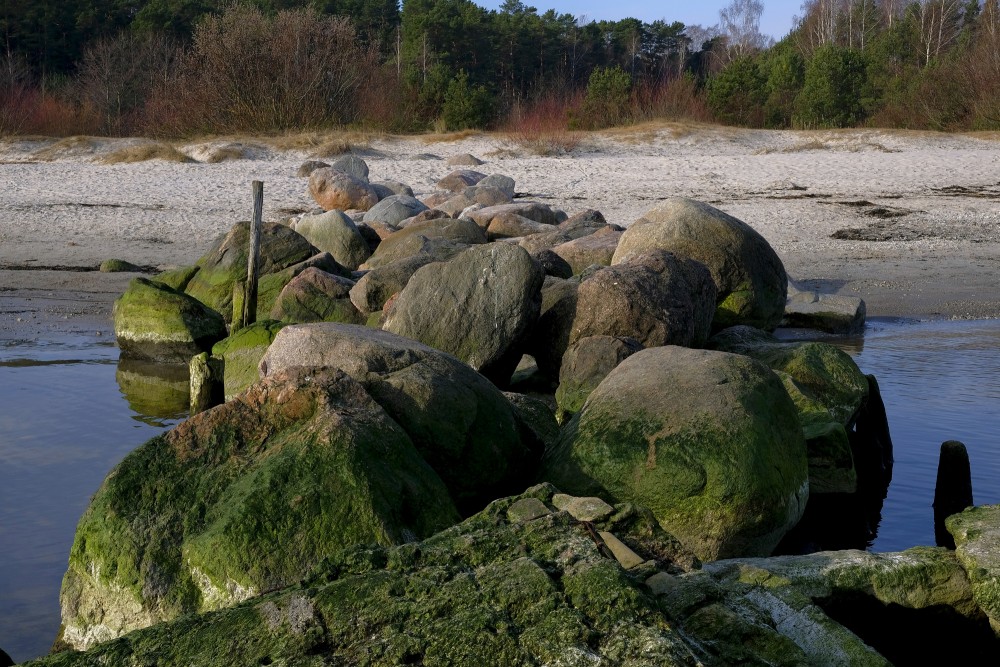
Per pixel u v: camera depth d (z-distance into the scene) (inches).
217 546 204.8
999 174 1127.6
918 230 869.2
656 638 141.9
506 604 150.2
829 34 2999.5
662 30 3622.0
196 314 520.4
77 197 1013.8
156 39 2193.7
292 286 503.5
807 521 303.4
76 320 598.9
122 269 737.6
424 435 256.7
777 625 184.9
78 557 216.8
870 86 1765.5
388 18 3031.5
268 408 232.8
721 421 264.4
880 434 369.1
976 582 210.5
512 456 273.4
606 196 1035.3
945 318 612.1
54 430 388.2
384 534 207.3
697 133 1444.4
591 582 152.5
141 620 205.9
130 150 1282.0
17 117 1493.6
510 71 2974.9
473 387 276.2
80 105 1781.5
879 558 223.3
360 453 218.8
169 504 217.5
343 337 284.4
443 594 153.2
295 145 1332.4
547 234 633.0
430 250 538.9
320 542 206.2
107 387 461.4
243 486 215.6
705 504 253.9
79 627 214.2
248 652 150.4
